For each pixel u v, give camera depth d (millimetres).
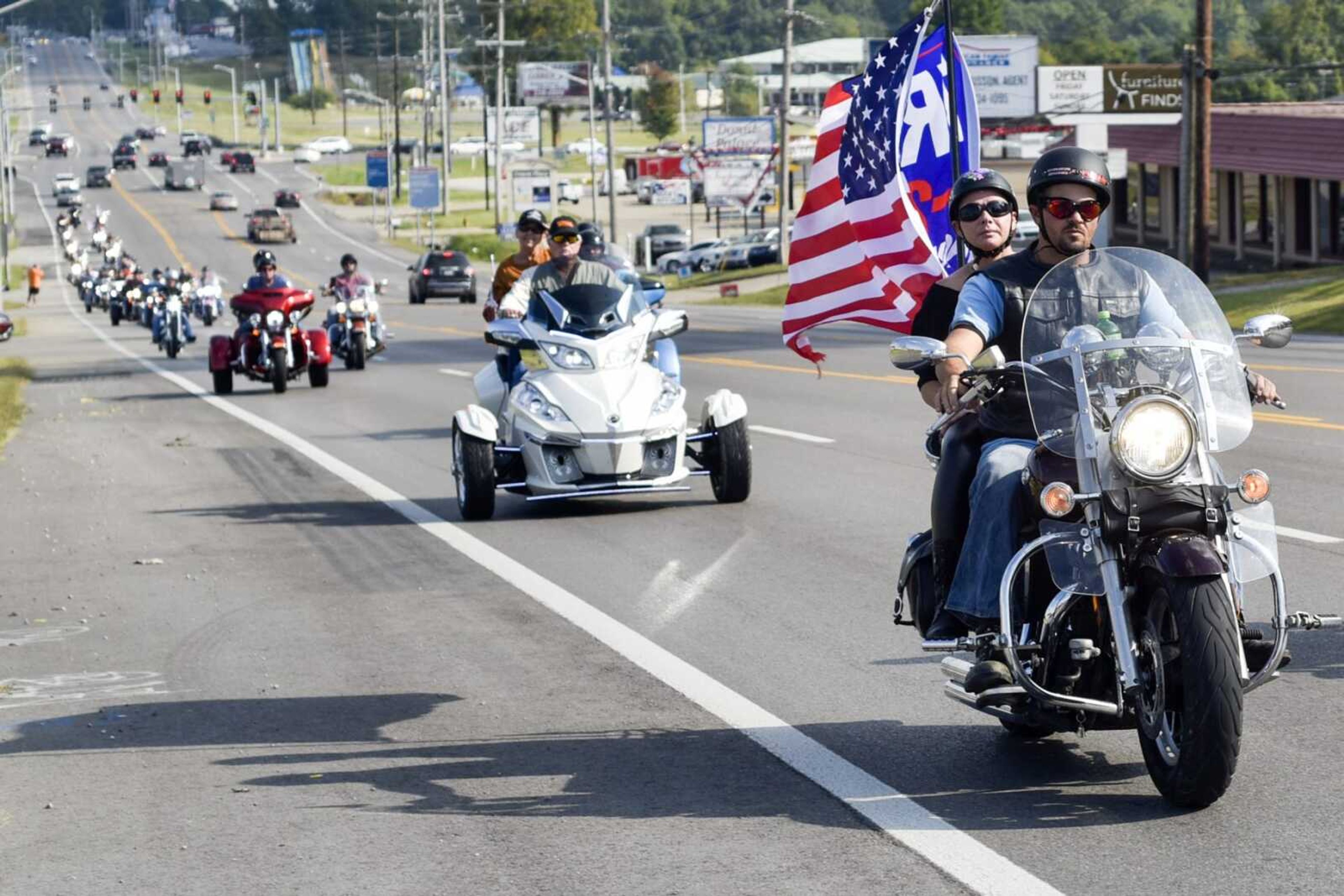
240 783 20547
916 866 16609
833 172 28953
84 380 99438
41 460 57406
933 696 23281
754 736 21547
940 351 18797
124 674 26734
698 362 93438
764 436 56438
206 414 72688
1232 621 17078
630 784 19797
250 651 27953
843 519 38875
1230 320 108812
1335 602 27844
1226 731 16922
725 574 32844
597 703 23625
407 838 18203
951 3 28688
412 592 32531
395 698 24453
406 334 139875
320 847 18047
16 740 23062
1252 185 185375
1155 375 18062
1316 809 17859
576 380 41000
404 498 45562
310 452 57188
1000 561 18703
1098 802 18328
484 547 37250
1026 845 17047
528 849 17688
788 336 29594
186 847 18219
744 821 18219
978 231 21359
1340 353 80688
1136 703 17547
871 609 29156
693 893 16219
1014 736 21125
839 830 17797
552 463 40500
